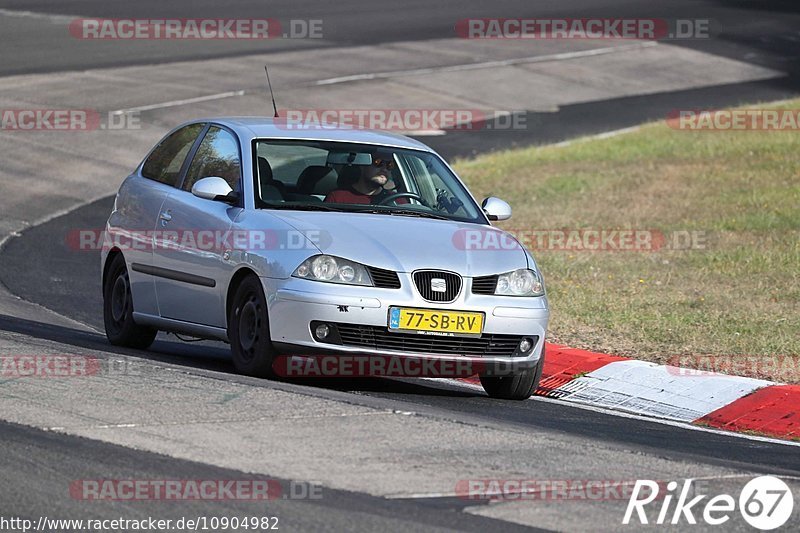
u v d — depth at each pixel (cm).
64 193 6950
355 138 3378
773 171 7262
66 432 2316
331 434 2395
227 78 10338
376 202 3216
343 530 1845
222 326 3109
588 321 4094
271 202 3112
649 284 4762
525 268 3075
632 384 3356
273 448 2272
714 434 2900
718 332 3950
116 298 3603
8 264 5188
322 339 2869
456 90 10588
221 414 2502
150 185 3538
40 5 13462
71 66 10350
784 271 4994
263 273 2934
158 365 3012
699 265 5131
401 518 1914
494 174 7594
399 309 2877
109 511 1895
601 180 7294
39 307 4356
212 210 3194
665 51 12800
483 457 2309
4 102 8962
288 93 9956
